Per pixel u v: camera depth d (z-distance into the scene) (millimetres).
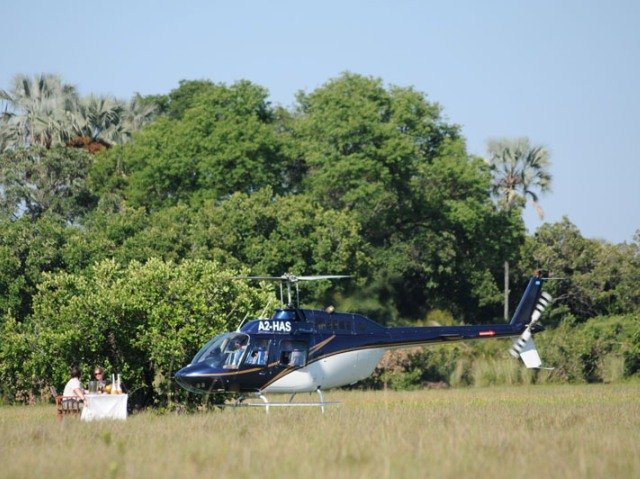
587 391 157875
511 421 79938
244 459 53781
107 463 54625
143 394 112000
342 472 50031
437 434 67812
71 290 116438
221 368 96812
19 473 51438
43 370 111625
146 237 189250
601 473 51062
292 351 99250
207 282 110562
